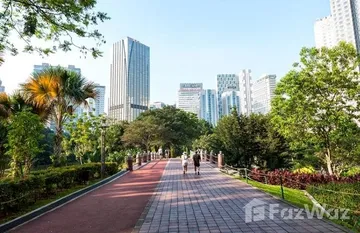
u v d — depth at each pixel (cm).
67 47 859
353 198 1024
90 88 1858
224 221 696
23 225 740
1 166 1576
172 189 1230
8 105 1641
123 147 4912
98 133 2805
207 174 1802
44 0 734
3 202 809
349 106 1886
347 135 1884
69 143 2655
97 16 814
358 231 649
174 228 650
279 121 2080
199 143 5316
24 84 1683
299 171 2175
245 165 2767
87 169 1569
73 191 1266
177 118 5409
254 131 2809
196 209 834
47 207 913
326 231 600
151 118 4925
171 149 5419
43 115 1745
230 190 1162
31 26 771
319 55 1978
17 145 1250
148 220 724
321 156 2259
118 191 1258
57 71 1706
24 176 1095
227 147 2847
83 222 746
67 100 1769
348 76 1916
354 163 2045
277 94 2131
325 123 1884
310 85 1919
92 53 878
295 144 2116
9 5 760
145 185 1405
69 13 773
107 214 827
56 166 1661
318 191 1203
